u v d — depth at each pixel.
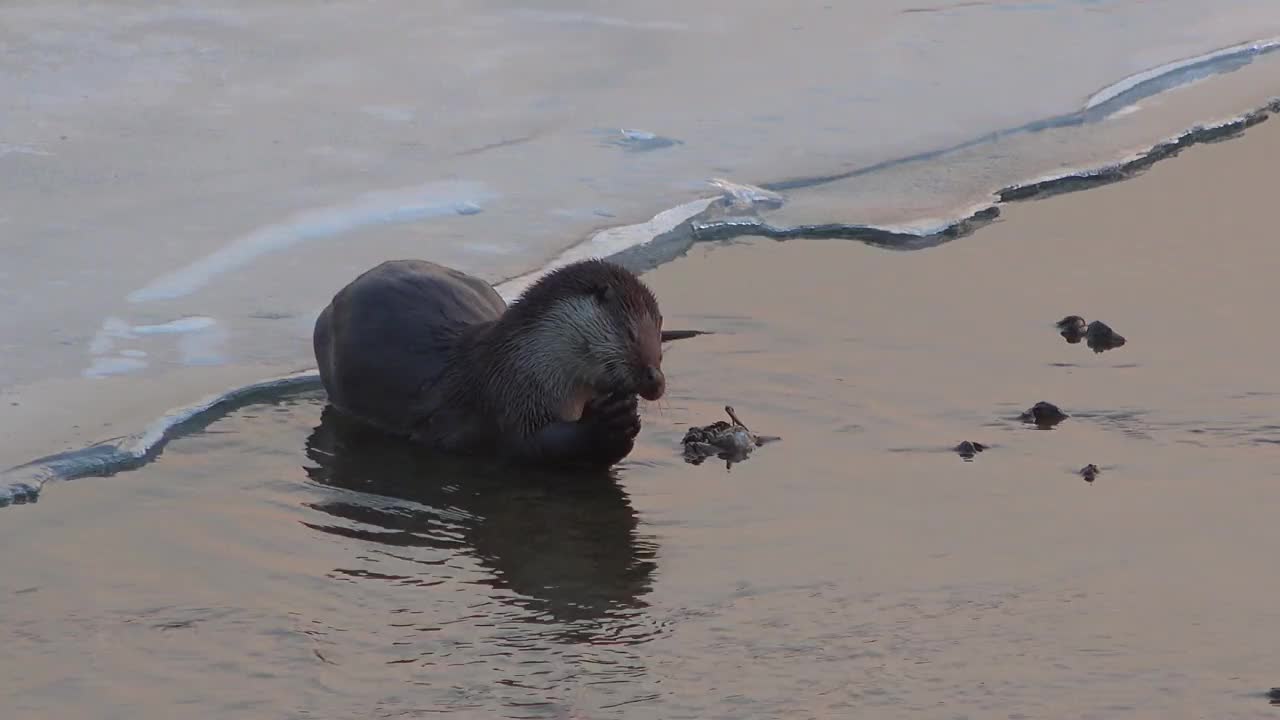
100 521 16.94
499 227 25.86
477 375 18.97
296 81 32.81
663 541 16.48
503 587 15.54
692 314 22.75
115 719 13.18
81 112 30.41
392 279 20.17
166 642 14.45
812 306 23.08
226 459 18.59
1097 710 12.96
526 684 13.66
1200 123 31.55
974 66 35.19
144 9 37.50
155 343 21.41
